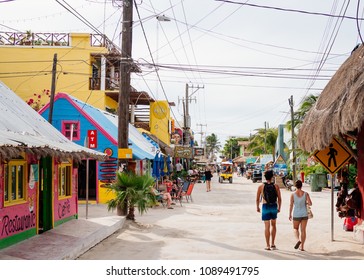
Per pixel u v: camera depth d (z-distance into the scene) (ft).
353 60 38.63
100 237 43.11
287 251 37.88
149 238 44.98
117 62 120.06
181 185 90.17
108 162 78.23
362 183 40.81
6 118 36.78
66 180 50.96
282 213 70.95
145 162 98.53
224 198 98.58
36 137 37.52
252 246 40.34
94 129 78.43
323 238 43.98
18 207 37.19
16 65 115.85
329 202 89.61
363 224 41.22
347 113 28.89
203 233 48.29
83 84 114.01
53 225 45.16
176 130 206.90
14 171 37.09
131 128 104.32
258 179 180.96
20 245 36.09
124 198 55.62
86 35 115.24
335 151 42.57
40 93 114.83
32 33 117.70
